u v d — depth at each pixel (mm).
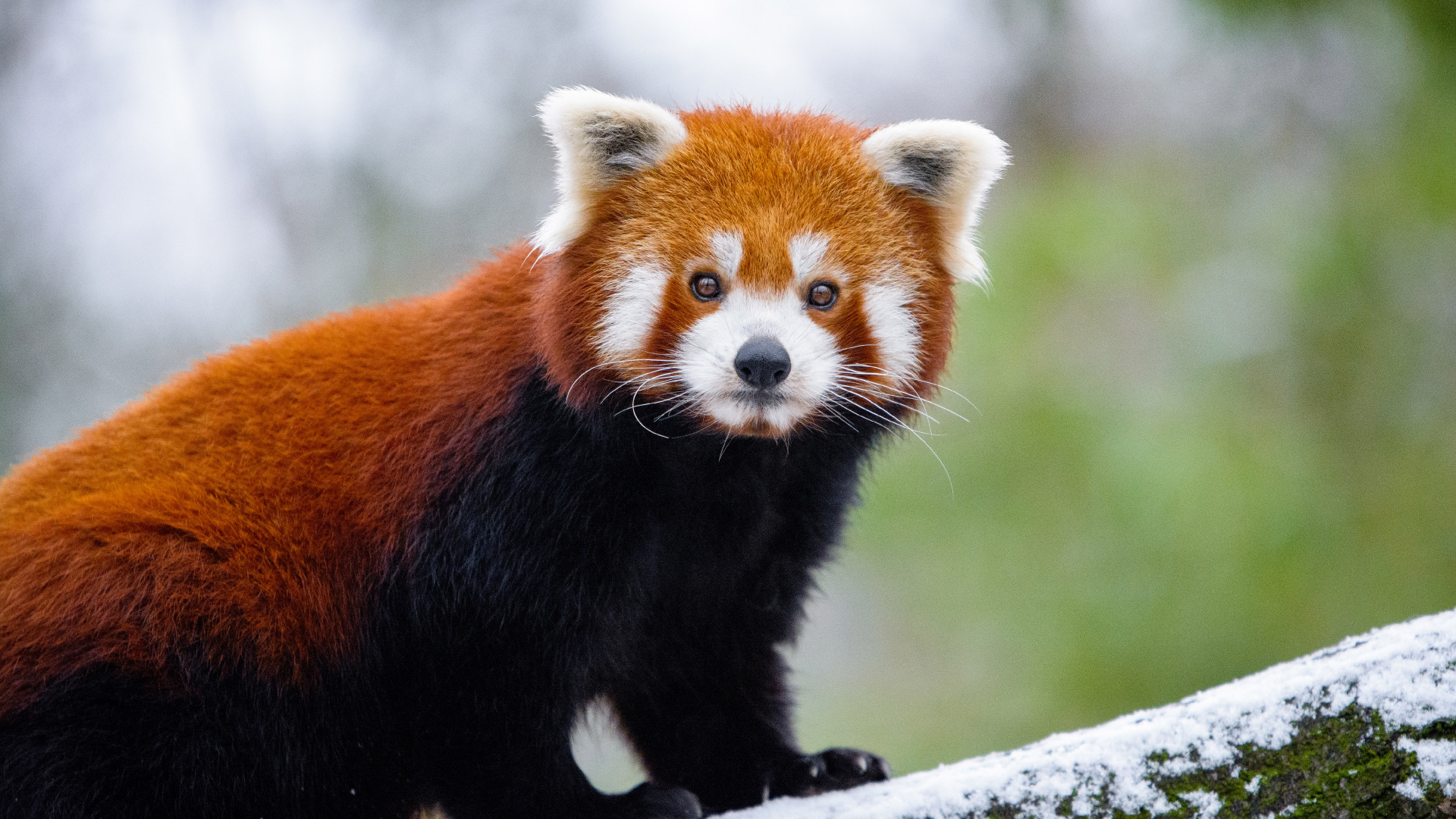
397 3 17516
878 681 14867
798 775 6902
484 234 16672
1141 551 10984
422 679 6395
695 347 6125
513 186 16969
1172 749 4922
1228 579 10852
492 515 6270
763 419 6125
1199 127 14219
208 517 6242
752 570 7051
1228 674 10836
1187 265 11781
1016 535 11469
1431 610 10734
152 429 6637
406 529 6398
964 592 11867
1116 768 4961
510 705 6340
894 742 13406
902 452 11922
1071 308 12070
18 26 16875
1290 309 11297
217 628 6062
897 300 6480
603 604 6395
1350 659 4914
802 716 14180
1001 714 12500
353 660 6465
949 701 13523
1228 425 11188
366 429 6562
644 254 6285
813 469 6816
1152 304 11977
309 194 16891
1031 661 11625
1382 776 4668
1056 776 5031
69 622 5926
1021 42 17188
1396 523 10984
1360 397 11219
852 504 7219
